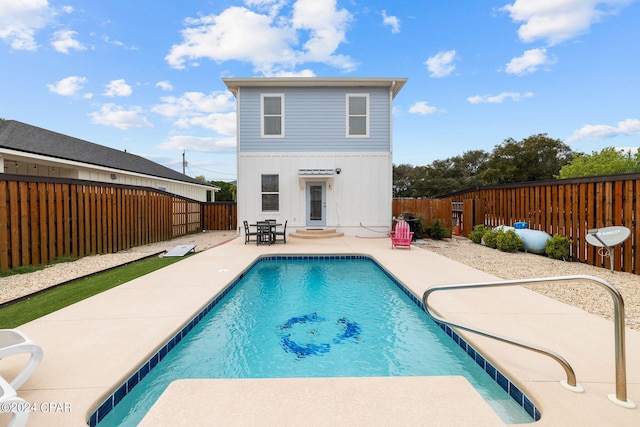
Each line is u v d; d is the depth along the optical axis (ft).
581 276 8.02
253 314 16.99
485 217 44.83
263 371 11.51
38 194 24.32
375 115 42.60
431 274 21.58
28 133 44.32
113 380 8.85
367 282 23.04
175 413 7.39
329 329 15.16
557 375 9.12
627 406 7.63
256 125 42.09
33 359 8.00
